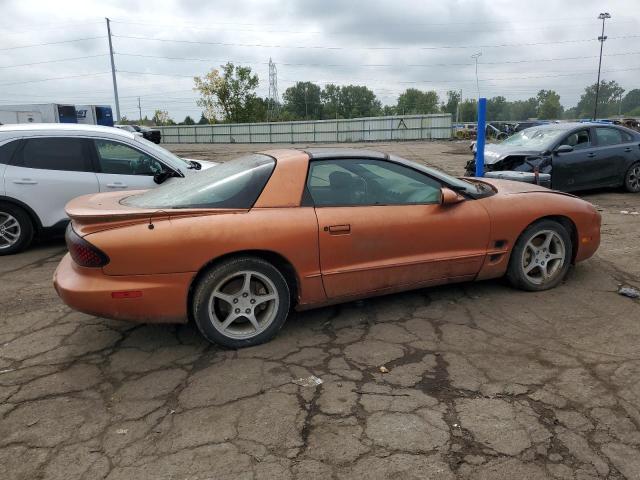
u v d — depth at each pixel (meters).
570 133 8.94
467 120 130.38
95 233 3.16
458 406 2.71
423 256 3.82
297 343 3.50
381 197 3.76
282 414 2.67
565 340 3.44
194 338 3.62
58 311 4.22
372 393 2.85
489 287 4.45
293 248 3.39
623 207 8.31
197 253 3.19
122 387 2.98
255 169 3.58
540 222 4.22
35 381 3.07
